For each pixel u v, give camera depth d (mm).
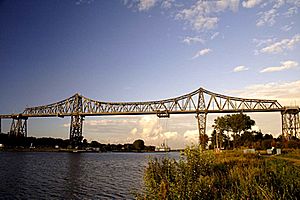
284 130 113375
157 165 18734
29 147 190000
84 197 35688
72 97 164000
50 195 36781
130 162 101500
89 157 135875
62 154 159875
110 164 90750
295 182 14094
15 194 37062
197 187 12531
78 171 67188
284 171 16812
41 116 164250
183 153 18578
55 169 71312
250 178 14883
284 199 11602
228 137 116125
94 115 156500
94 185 45000
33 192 38625
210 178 15953
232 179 17359
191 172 16500
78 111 160875
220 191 13938
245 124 111312
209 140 120938
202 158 18688
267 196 11531
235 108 126312
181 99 134625
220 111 126438
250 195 12289
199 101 130250
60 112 164500
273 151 63438
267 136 121750
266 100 123375
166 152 20703
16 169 69062
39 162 93188
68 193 38188
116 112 146875
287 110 113062
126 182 48156
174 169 16953
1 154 141125
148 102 141750
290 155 47625
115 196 36062
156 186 13750
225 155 48438
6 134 180000
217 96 129125
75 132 167875
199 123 127312
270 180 15312
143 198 14531
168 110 131250
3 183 45906
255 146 90812
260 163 26406
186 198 11961
